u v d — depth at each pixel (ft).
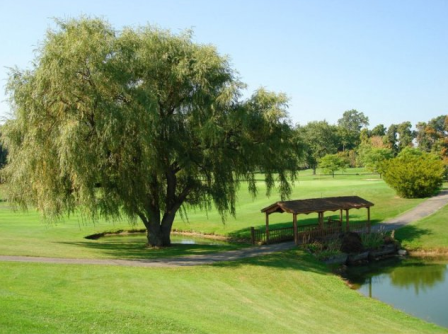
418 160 176.76
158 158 93.40
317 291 73.20
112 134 80.74
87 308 43.91
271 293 68.23
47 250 85.81
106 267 71.97
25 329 34.71
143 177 89.45
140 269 73.20
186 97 95.81
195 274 73.72
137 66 88.63
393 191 191.31
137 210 97.04
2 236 109.60
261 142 101.96
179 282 67.00
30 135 80.28
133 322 41.70
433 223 131.34
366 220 146.41
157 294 58.70
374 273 94.68
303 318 56.39
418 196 173.27
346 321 57.98
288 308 60.95
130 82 87.61
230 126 97.86
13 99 84.48
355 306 67.41
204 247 108.27
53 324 37.22
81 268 69.46
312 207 113.91
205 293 62.49
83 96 80.84
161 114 95.86
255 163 106.11
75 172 79.00
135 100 83.76
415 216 143.13
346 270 97.35
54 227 145.18
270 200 207.72
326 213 163.32
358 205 123.75
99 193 91.40
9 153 90.27
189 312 51.19
